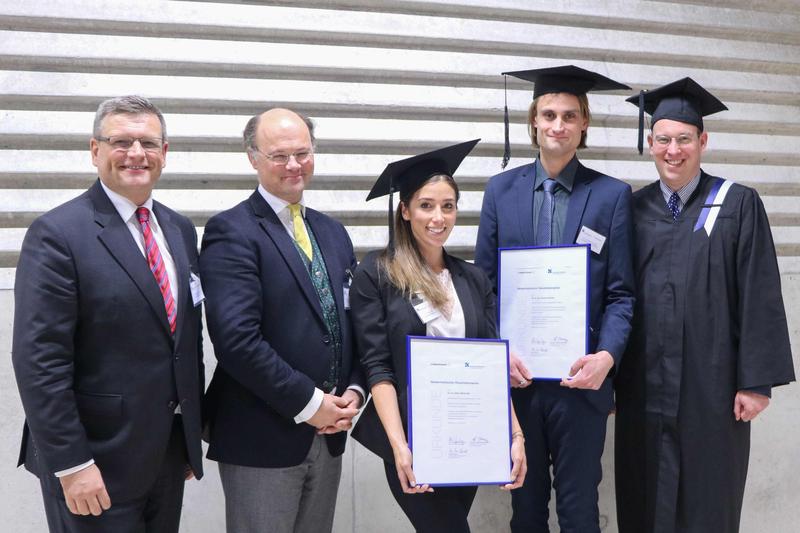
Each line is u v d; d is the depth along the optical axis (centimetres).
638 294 308
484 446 246
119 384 223
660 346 302
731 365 299
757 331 294
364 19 356
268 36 346
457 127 367
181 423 243
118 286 222
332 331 259
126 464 223
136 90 325
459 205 363
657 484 303
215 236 253
